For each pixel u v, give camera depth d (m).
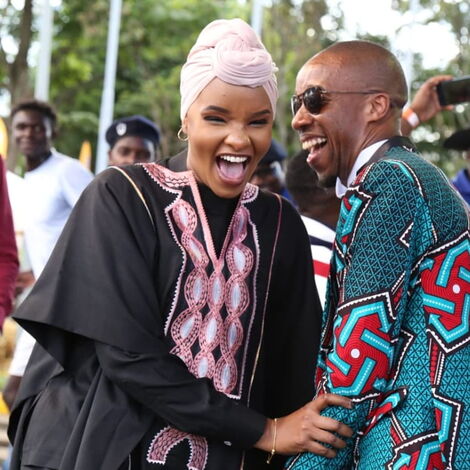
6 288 4.08
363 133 2.71
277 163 4.82
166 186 2.74
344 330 2.48
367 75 2.70
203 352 2.67
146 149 5.59
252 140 2.62
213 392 2.58
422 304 2.49
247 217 2.82
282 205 2.92
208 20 20.38
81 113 21.56
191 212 2.73
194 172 2.76
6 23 17.52
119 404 2.60
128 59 20.84
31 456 2.68
